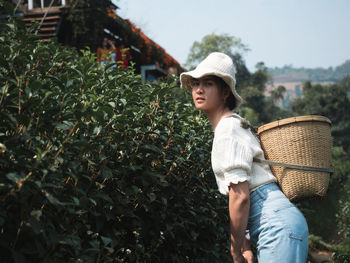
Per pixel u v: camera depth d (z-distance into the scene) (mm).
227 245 3193
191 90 2148
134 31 11359
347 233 9266
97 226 1845
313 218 10828
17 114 1489
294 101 63188
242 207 1706
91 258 1662
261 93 69375
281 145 1817
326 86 59750
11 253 1427
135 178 2150
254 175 1801
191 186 2674
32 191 1418
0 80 1582
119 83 2469
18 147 1560
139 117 2064
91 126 1888
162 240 2451
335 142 52375
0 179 1430
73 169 1556
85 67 2062
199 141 2643
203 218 2670
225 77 1868
